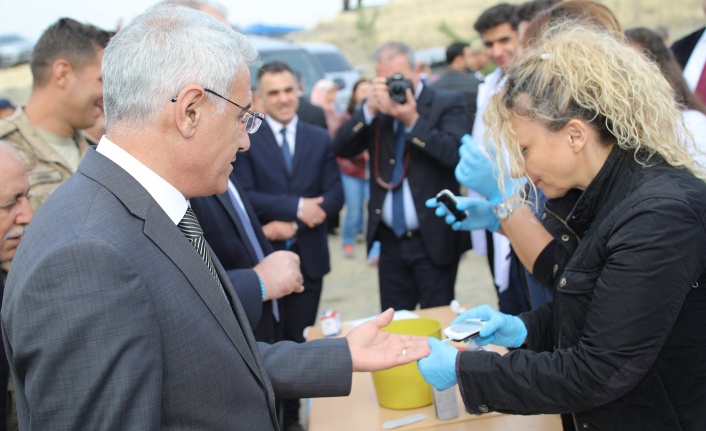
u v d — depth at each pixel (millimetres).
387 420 1573
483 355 1313
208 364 1028
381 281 3244
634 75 1212
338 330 2143
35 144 1977
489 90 2918
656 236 1100
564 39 1289
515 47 3234
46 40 1981
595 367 1149
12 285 945
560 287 1295
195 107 1030
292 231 2959
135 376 890
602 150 1249
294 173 3111
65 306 871
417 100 3027
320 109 5430
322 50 9289
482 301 4637
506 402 1273
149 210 1017
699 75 2508
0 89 15227
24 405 1011
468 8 25266
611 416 1253
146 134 1033
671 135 1228
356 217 6020
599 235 1207
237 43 1094
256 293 1964
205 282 1064
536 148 1274
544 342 1607
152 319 944
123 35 1035
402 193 3014
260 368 1179
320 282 3154
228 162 1113
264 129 3109
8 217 1450
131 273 927
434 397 1552
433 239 2961
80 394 867
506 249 2646
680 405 1204
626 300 1112
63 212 969
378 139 3082
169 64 1008
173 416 1003
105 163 1029
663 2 16531
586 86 1206
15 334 891
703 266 1130
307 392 1370
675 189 1136
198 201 1992
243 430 1084
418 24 24406
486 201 1977
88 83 2016
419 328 1744
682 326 1182
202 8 2109
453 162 2869
